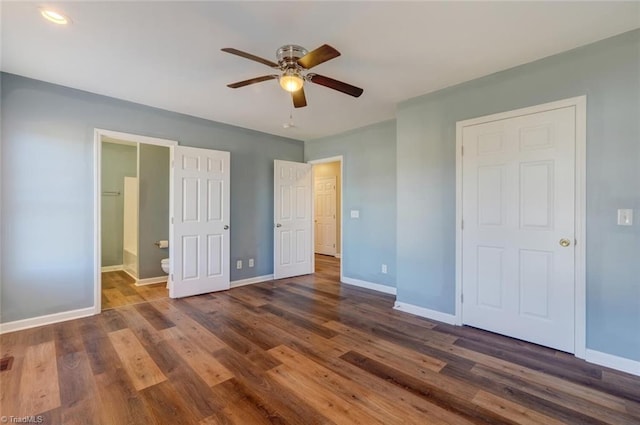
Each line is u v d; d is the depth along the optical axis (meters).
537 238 2.55
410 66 2.63
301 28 2.06
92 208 3.24
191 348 2.48
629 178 2.14
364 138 4.55
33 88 2.90
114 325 2.96
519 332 2.66
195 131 4.08
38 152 2.94
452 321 3.06
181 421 1.64
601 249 2.26
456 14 1.92
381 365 2.23
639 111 2.11
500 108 2.73
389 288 4.23
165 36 2.17
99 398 1.83
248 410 1.73
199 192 4.02
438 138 3.15
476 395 1.88
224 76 2.83
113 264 5.53
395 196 4.18
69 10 1.87
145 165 4.63
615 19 1.98
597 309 2.27
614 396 1.87
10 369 2.14
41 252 2.96
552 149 2.46
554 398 1.85
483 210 2.86
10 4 1.80
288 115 4.01
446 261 3.10
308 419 1.66
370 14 1.91
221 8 1.85
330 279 5.03
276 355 2.38
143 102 3.52
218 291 4.22
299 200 5.27
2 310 2.78
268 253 4.99
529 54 2.43
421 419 1.67
